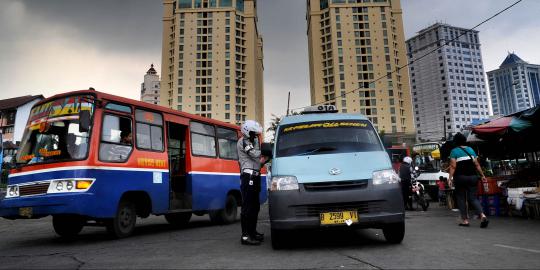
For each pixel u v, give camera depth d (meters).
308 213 5.18
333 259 4.71
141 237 7.75
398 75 95.19
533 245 5.59
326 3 99.38
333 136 6.41
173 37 102.00
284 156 6.07
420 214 11.53
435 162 19.55
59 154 6.95
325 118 6.93
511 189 10.09
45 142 7.20
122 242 7.02
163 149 8.75
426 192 18.28
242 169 6.54
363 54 94.88
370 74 94.00
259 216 12.77
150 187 8.13
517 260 4.50
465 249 5.27
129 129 7.91
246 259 4.95
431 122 163.38
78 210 6.54
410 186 13.09
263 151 6.09
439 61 162.12
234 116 97.31
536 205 9.29
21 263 5.12
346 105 93.06
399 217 5.23
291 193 5.25
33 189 6.86
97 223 7.97
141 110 8.34
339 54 95.06
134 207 7.91
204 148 10.22
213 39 100.19
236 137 11.82
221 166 10.73
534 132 10.37
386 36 95.50
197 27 100.69
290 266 4.40
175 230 9.14
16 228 10.66
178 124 9.42
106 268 4.65
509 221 9.02
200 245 6.41
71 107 7.29
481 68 166.50
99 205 6.88
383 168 5.52
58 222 8.01
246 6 105.44
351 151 6.02
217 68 99.00
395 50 96.19
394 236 5.67
